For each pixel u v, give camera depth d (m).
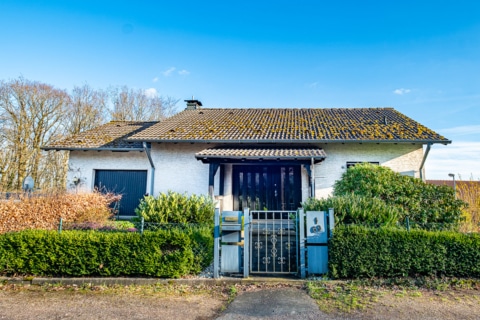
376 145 11.84
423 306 4.51
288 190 12.16
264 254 7.03
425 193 7.68
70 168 13.27
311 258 5.86
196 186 12.40
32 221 8.12
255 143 12.05
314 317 4.19
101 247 5.93
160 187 12.52
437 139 10.72
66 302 4.85
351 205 6.52
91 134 14.73
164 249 5.96
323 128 12.63
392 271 5.57
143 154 13.06
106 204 10.32
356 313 4.30
